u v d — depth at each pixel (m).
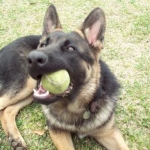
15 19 1.32
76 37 0.68
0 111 0.84
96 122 0.73
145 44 1.15
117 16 1.32
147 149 0.76
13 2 1.45
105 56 1.08
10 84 0.84
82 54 0.67
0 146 0.78
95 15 0.71
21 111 0.88
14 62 0.85
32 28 1.26
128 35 1.20
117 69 1.03
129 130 0.81
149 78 0.99
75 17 1.32
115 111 0.84
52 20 0.77
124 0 1.44
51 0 1.46
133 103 0.90
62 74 0.60
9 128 0.78
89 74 0.69
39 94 0.62
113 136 0.75
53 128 0.75
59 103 0.72
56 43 0.65
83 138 0.80
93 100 0.73
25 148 0.77
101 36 0.71
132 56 1.09
